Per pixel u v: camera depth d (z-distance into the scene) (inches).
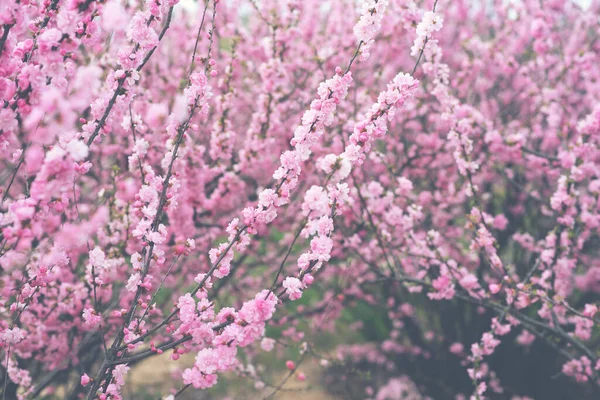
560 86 199.3
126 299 147.3
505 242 210.8
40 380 165.0
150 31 87.9
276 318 195.0
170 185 97.0
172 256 161.0
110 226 132.1
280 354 243.0
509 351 210.2
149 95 152.4
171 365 255.8
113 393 90.7
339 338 292.5
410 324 238.4
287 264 213.9
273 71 155.0
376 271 157.3
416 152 199.2
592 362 155.5
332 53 189.6
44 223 72.6
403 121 197.8
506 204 211.5
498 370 214.1
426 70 141.6
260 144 155.5
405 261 181.9
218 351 84.0
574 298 223.3
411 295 227.8
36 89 78.2
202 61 96.8
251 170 169.9
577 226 155.9
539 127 202.7
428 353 235.0
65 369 151.3
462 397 220.2
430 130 207.5
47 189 68.2
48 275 100.4
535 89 200.1
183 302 90.0
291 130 187.2
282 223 196.1
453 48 244.1
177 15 203.5
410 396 245.9
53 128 60.7
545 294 132.4
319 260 87.7
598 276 194.1
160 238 92.6
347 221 173.8
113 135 176.7
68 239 69.4
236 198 190.2
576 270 208.7
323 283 232.2
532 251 192.9
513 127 224.2
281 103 179.5
